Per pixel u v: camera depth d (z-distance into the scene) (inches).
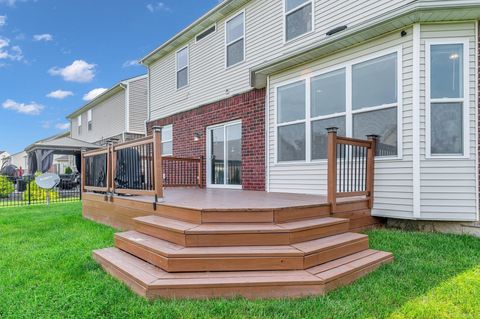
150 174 175.5
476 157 172.6
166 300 103.3
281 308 97.7
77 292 110.2
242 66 323.9
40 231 218.1
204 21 364.8
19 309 99.3
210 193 244.8
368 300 103.0
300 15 275.6
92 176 261.6
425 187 176.2
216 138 352.8
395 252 148.3
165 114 445.4
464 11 167.8
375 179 194.9
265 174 282.4
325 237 143.0
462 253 144.9
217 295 105.1
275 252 117.8
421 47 178.5
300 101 246.1
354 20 235.6
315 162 231.0
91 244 175.5
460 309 97.3
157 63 470.6
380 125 195.5
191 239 124.6
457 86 176.6
